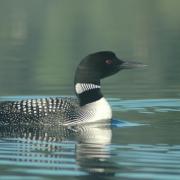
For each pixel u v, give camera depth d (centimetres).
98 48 2966
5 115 1349
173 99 1631
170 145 1138
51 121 1338
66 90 1842
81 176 966
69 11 5044
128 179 946
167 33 3500
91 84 1385
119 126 1323
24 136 1242
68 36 3556
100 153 1089
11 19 4447
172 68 2278
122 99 1641
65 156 1077
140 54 2711
